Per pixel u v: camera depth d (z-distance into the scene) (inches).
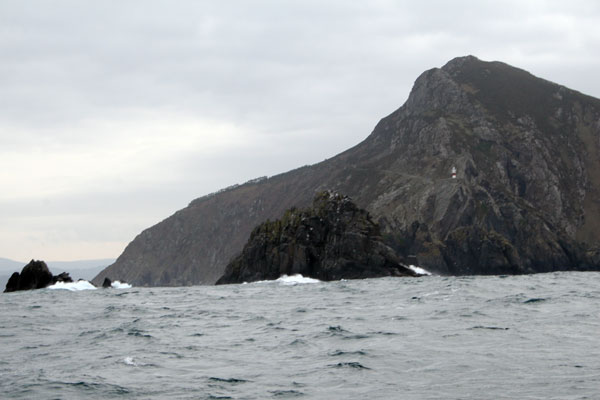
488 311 2080.5
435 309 2212.1
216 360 1385.3
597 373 1116.5
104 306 3078.2
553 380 1077.8
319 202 6929.1
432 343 1473.9
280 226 6830.7
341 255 6328.7
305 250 6422.2
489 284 3786.9
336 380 1148.5
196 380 1182.3
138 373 1257.4
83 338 1787.6
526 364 1208.2
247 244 6924.2
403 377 1147.9
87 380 1192.8
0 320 2377.0
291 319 2165.4
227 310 2647.6
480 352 1342.3
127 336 1787.6
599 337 1489.9
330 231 6560.0
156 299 3659.0
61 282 5816.9
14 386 1160.8
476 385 1066.7
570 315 1911.9
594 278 4921.3
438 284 3966.5
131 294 4404.5
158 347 1578.5
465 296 2738.7
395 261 6422.2
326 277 6264.8
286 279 6254.9
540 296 2645.2
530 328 1652.3
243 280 6624.0
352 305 2657.5
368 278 6077.8
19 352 1567.4
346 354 1380.4
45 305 3257.9
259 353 1461.6
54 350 1584.6
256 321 2145.7
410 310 2242.9
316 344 1547.7
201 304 3093.0
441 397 1003.9
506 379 1098.1
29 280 5654.5
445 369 1194.6
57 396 1082.7
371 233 6510.8
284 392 1075.9
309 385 1120.2
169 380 1187.3
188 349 1539.1
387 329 1739.7
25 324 2215.8
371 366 1245.7
